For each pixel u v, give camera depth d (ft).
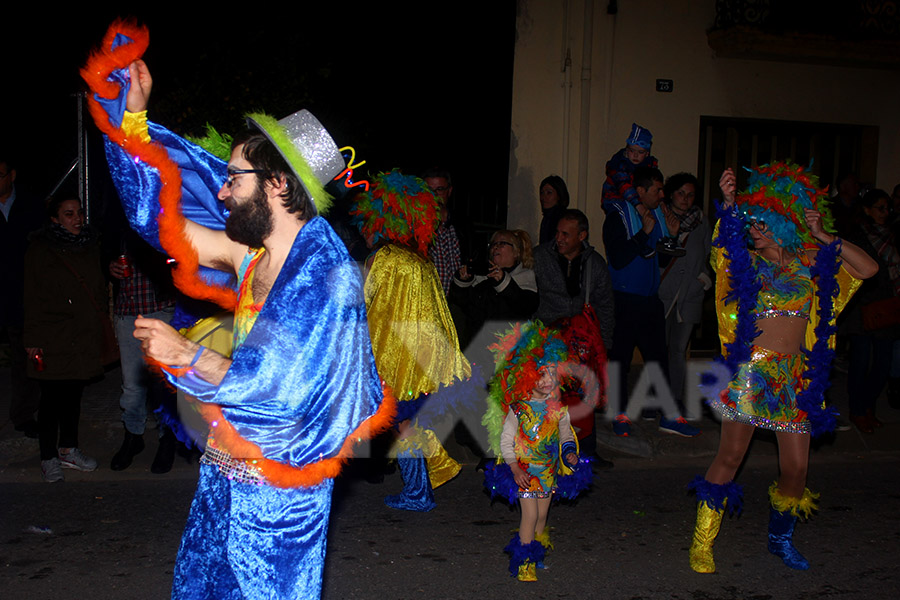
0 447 21.22
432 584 14.90
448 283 23.09
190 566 9.45
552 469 14.99
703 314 33.14
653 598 14.56
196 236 10.34
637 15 31.01
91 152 30.60
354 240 21.97
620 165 24.06
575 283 21.49
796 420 15.43
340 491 19.70
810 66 33.06
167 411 13.15
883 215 24.31
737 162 33.68
